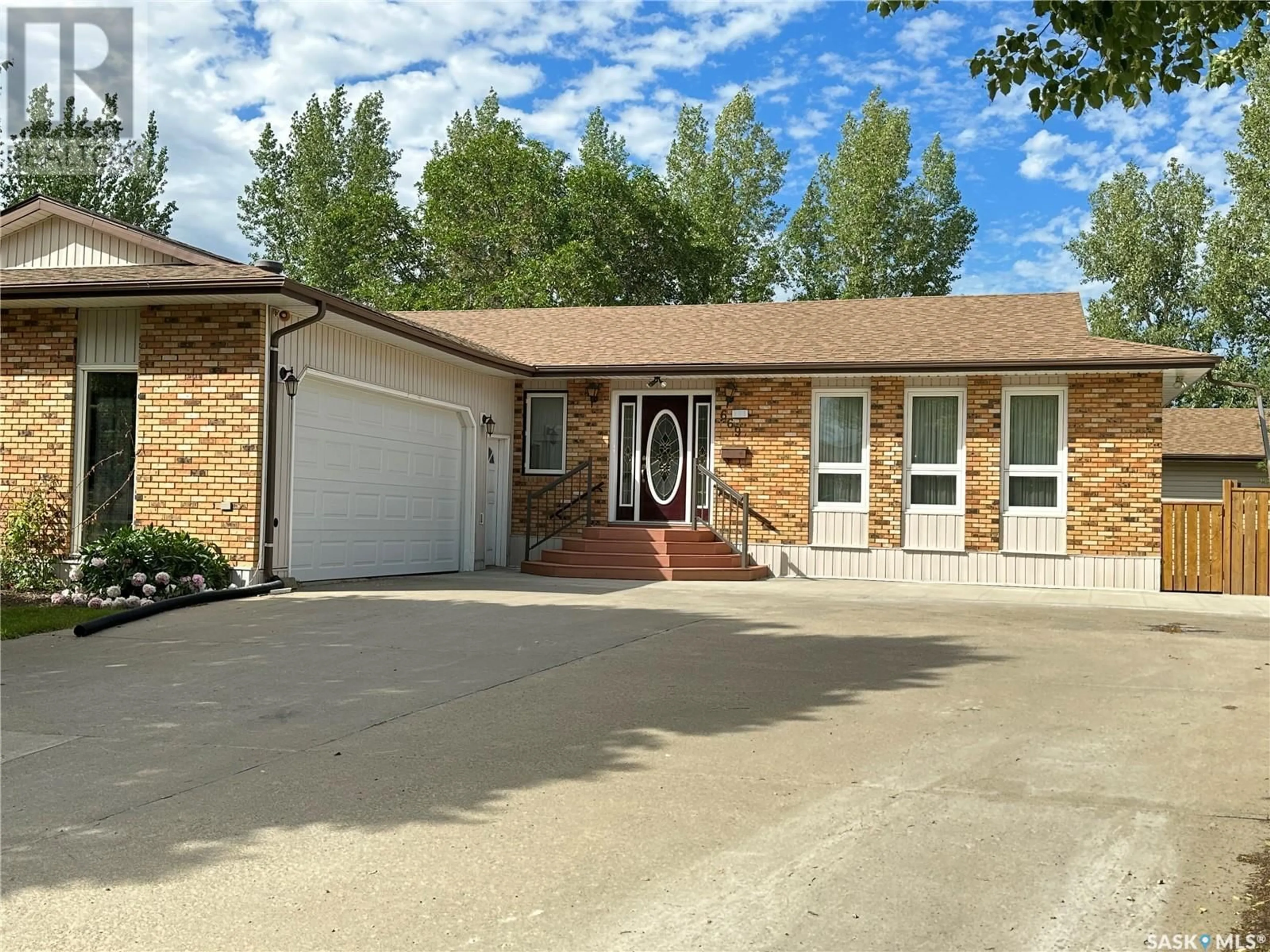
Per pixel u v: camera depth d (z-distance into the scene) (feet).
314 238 141.69
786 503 60.75
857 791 18.04
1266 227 97.14
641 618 38.34
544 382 65.62
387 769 19.31
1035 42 17.93
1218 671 28.99
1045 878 14.43
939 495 58.54
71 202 109.81
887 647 32.63
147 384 43.34
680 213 132.36
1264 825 16.49
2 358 45.52
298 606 39.11
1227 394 124.47
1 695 25.05
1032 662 30.07
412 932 12.73
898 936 12.68
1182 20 18.16
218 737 21.53
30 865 14.82
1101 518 55.52
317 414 46.47
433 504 57.57
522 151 127.54
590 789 18.15
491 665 28.86
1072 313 64.39
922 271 149.89
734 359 61.21
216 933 12.71
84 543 44.50
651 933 12.74
